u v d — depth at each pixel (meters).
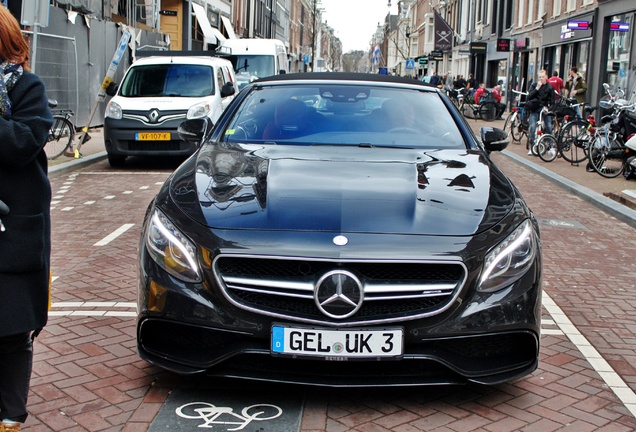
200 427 3.28
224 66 14.34
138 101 12.26
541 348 4.48
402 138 4.81
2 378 2.82
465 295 3.33
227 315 3.31
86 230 7.56
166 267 3.42
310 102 5.12
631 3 20.80
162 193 3.84
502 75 40.22
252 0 53.69
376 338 3.27
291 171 3.99
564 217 9.30
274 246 3.29
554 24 28.72
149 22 26.92
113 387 3.68
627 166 12.16
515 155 15.98
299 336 3.27
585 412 3.57
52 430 3.23
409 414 3.47
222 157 4.30
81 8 18.59
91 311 4.89
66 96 16.69
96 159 13.21
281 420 3.36
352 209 3.53
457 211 3.59
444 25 48.19
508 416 3.49
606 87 14.52
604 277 6.39
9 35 2.61
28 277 2.67
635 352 4.51
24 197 2.64
